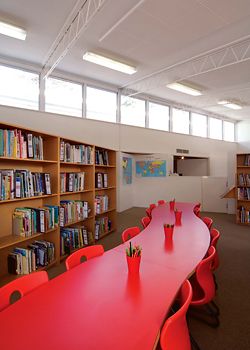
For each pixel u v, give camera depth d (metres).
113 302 1.26
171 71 6.37
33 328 1.06
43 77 6.17
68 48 4.78
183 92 7.91
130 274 1.53
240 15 3.96
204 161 10.66
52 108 6.50
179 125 10.09
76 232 4.04
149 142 8.81
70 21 4.18
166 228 2.30
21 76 5.91
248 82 7.13
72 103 6.93
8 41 4.87
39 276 1.55
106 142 7.59
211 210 8.20
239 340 2.00
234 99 8.97
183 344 1.20
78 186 4.23
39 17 4.08
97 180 4.84
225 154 10.90
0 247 2.69
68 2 3.73
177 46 5.03
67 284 1.46
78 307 1.22
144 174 9.10
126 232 2.68
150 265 1.75
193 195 8.46
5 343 0.97
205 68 6.17
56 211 3.51
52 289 1.40
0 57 5.52
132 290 1.38
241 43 4.92
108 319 1.12
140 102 8.73
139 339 0.99
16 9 3.88
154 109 9.18
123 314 1.16
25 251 3.06
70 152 3.98
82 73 6.66
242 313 2.37
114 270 1.66
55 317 1.14
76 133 6.80
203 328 2.15
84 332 1.03
